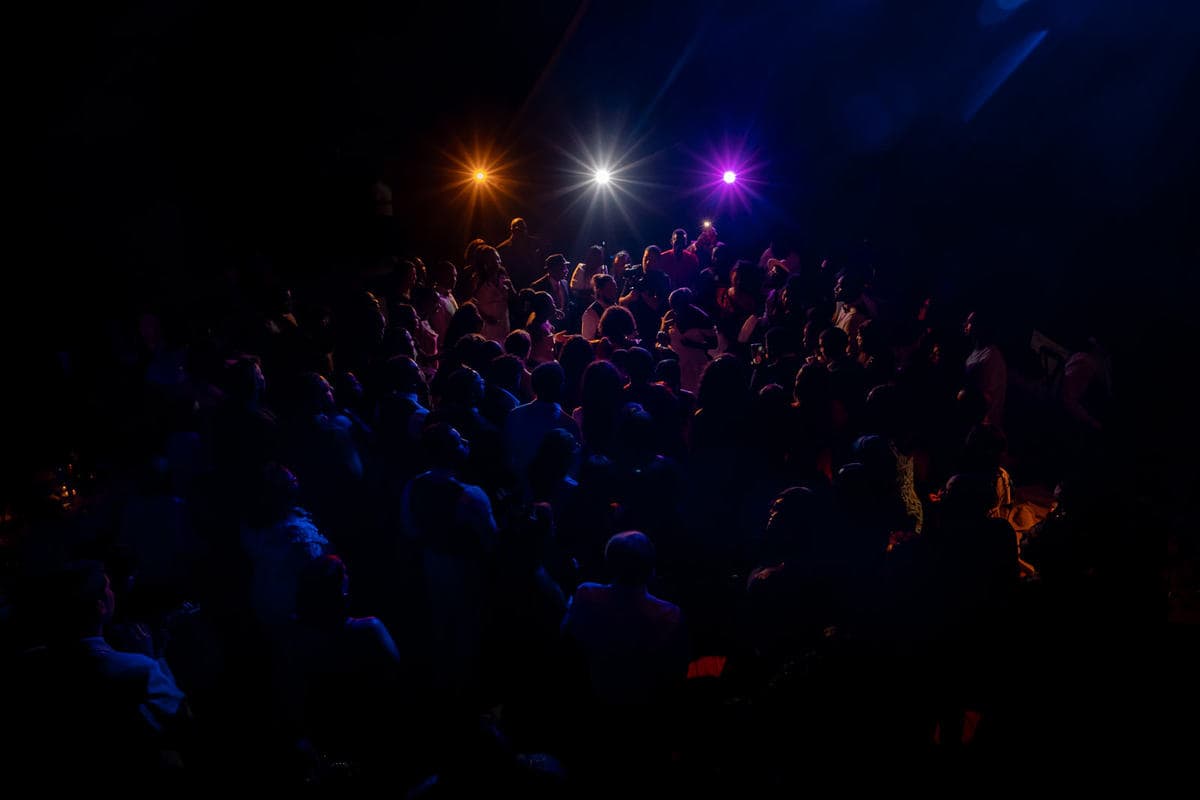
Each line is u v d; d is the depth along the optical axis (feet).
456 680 13.42
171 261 38.29
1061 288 29.35
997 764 8.81
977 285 29.68
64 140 35.40
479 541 13.00
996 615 9.48
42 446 18.37
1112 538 9.09
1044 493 21.17
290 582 12.18
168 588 13.07
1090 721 8.50
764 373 18.08
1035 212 33.58
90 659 9.07
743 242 49.08
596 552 13.64
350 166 47.19
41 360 22.43
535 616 11.14
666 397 15.88
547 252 51.24
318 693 10.66
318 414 15.53
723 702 10.91
